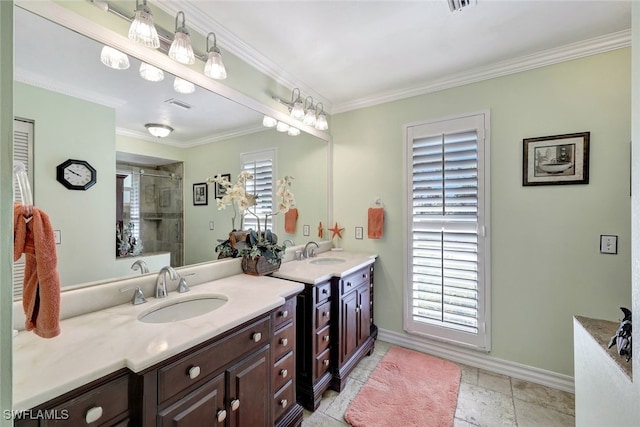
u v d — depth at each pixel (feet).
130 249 4.56
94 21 3.88
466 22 5.48
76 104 3.86
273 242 6.68
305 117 7.91
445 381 6.70
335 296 6.43
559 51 6.35
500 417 5.56
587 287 6.23
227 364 3.69
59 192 3.72
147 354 2.78
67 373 2.43
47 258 2.84
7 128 1.49
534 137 6.71
